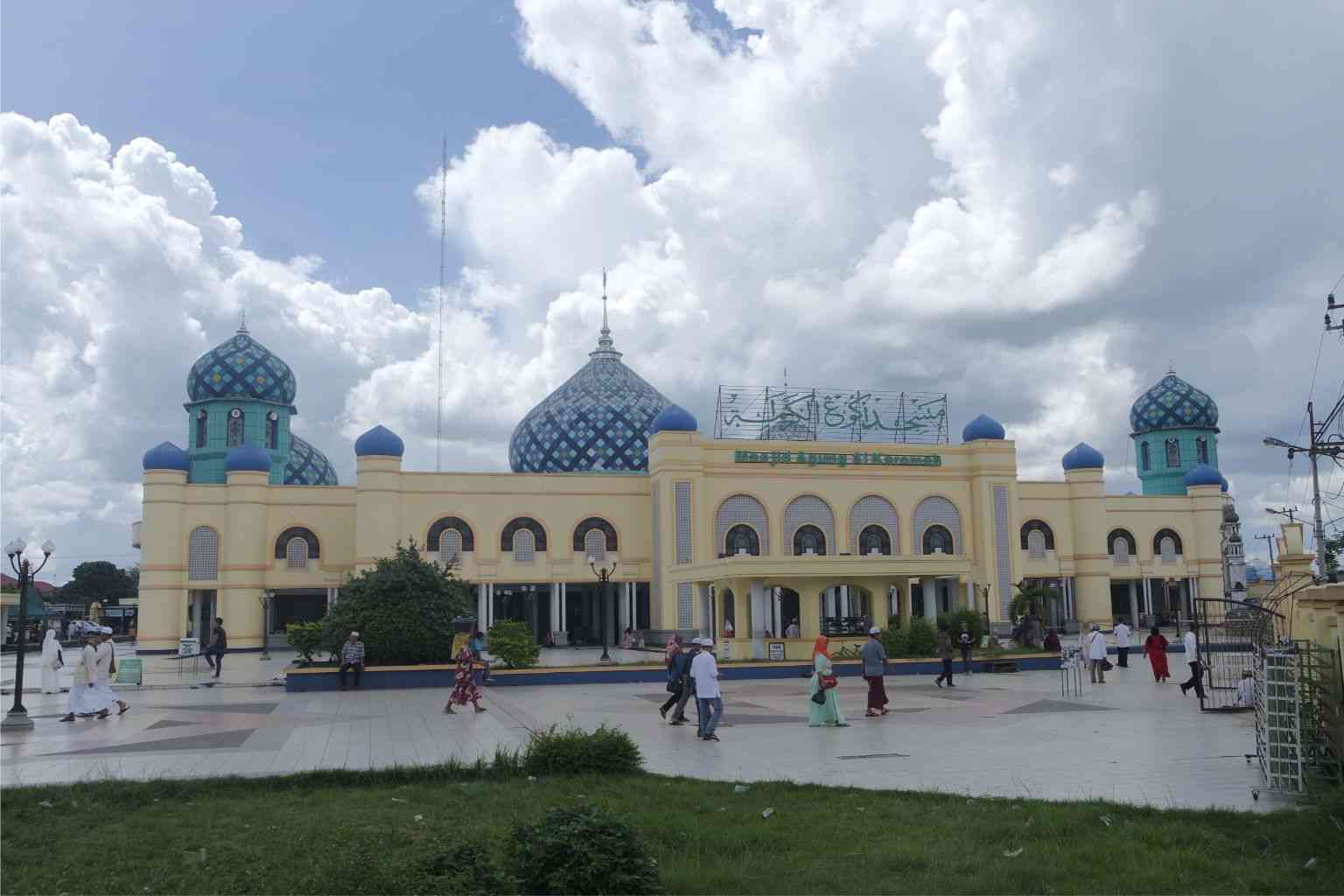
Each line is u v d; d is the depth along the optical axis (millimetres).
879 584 39125
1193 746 16656
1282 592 21297
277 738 18688
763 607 38062
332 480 68562
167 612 49562
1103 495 58531
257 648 50062
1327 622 13016
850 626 40781
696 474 51625
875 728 19594
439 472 51688
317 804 12719
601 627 59312
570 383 66688
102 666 22359
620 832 8945
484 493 52031
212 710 23797
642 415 64125
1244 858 9625
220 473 58469
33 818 11992
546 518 52594
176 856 10398
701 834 10648
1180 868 9320
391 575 32469
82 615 92562
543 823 9086
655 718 21688
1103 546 58000
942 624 35969
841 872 9406
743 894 8852
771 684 30609
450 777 14266
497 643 31891
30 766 15219
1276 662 12797
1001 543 54312
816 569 37938
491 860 8922
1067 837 10391
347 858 9352
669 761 15867
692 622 49688
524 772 14438
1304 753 12594
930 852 9891
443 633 32125
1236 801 12156
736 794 12953
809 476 53438
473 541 51656
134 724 21188
